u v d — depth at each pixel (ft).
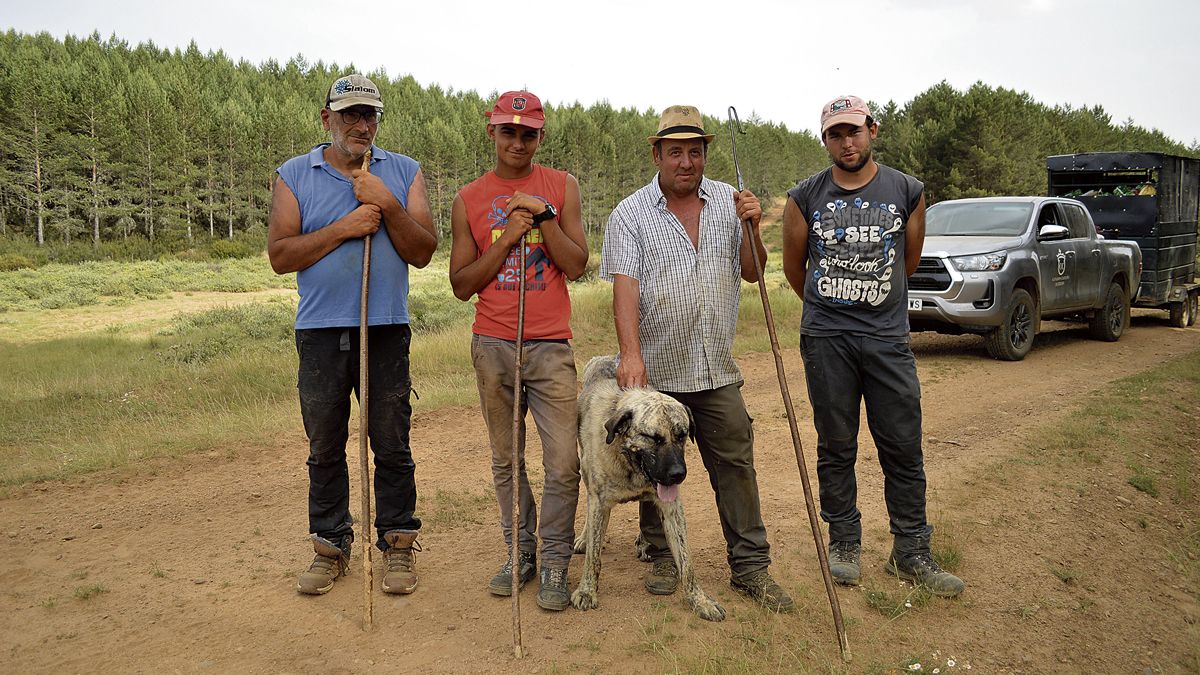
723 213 12.90
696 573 14.30
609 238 13.26
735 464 13.04
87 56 368.68
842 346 13.87
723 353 12.91
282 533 16.43
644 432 11.68
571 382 13.16
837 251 13.61
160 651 11.33
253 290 122.83
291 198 12.75
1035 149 163.12
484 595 13.35
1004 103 159.12
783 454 22.52
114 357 52.16
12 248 197.77
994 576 14.57
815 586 13.88
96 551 15.39
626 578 14.14
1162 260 48.34
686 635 11.89
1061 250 38.52
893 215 13.35
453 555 15.20
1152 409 25.91
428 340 42.68
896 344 13.64
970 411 26.45
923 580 13.85
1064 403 26.94
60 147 252.62
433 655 11.34
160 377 38.55
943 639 12.45
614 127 402.93
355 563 14.75
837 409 14.06
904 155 159.22
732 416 12.89
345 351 12.82
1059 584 14.60
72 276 127.75
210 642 11.60
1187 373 31.17
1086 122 234.38
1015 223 37.68
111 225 272.51
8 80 261.85
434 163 313.32
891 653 11.91
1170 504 18.98
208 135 295.07
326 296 12.67
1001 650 12.33
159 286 115.44
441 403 29.48
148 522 17.15
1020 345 36.09
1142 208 47.78
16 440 26.23
